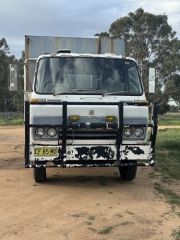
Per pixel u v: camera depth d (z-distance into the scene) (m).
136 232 6.89
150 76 10.29
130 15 65.25
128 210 8.12
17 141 22.30
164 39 65.25
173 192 9.68
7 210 8.00
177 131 29.19
